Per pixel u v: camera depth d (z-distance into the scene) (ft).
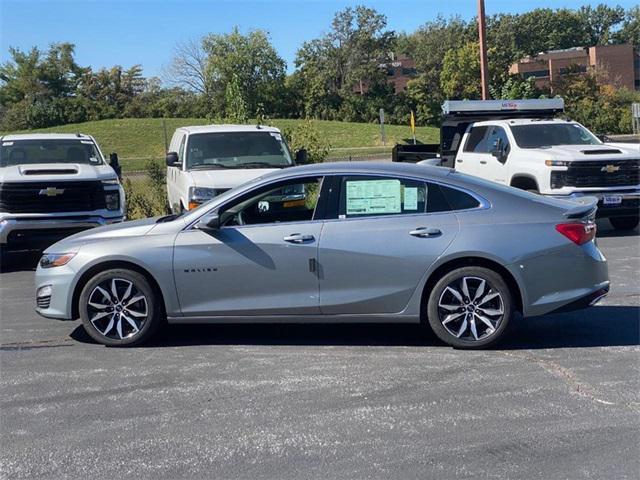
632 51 267.80
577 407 17.04
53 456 14.99
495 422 16.26
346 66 267.39
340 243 21.33
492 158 46.78
